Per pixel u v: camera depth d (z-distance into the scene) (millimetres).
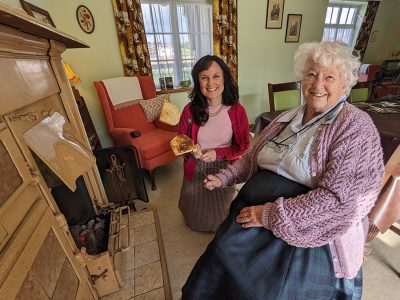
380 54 5098
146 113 2617
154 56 2990
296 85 2396
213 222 1578
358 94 2389
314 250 739
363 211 692
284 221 698
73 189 756
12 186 595
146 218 1772
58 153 798
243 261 773
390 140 1041
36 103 925
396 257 1387
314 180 748
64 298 789
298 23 3570
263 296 709
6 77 674
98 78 2688
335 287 784
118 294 1204
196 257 1466
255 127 1952
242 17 3174
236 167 1132
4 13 529
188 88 3158
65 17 2320
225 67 1262
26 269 579
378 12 4590
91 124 2396
